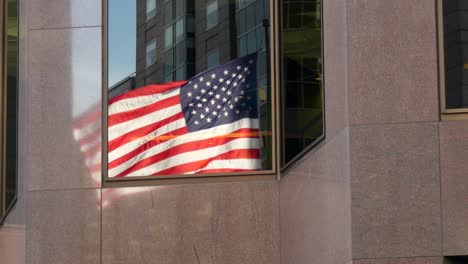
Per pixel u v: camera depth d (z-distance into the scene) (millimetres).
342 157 17078
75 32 20422
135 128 20219
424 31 16953
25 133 20812
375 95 16875
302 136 19031
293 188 19188
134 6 20500
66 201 19938
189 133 20141
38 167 20047
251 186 19781
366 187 16656
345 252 16812
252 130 19984
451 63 16969
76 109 20188
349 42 17047
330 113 17781
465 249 16375
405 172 16641
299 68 19250
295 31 19406
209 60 20281
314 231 18219
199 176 19938
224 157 19984
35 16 20453
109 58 20375
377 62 16953
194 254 19688
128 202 19891
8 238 22344
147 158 20125
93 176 19969
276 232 19656
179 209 19828
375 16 17062
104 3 20500
